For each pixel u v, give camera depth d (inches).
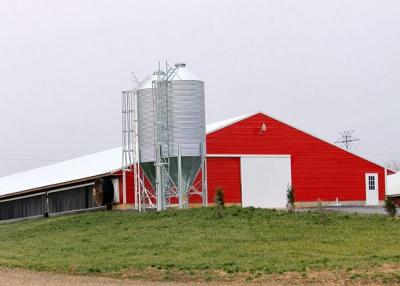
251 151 2065.7
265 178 2073.1
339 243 1203.2
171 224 1387.8
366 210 1872.5
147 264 1099.9
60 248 1306.6
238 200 2032.5
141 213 1541.6
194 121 1624.0
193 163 1625.2
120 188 1925.4
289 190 1567.4
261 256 1119.6
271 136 2092.8
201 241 1238.9
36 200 2367.1
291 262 1071.0
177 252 1180.5
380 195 2180.1
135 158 1718.8
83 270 1090.1
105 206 1956.2
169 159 1610.5
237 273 1015.6
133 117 1732.3
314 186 2118.6
